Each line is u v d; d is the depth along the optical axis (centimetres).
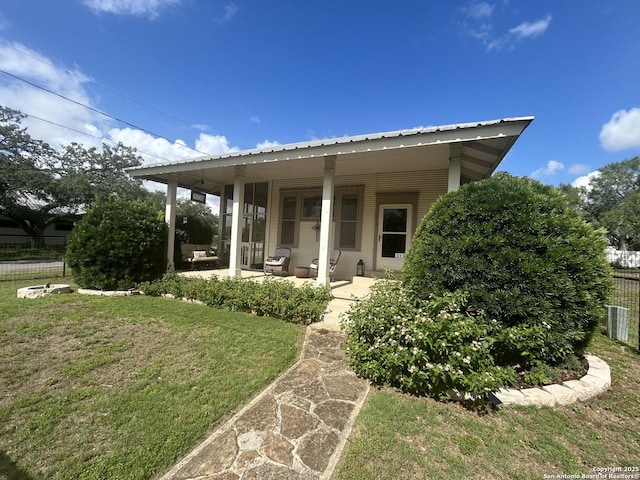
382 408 209
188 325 387
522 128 390
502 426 197
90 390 224
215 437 176
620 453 178
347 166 696
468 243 282
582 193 2898
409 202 743
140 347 313
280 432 181
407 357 226
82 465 150
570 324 256
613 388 260
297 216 881
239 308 467
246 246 955
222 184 1009
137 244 584
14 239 1877
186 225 1145
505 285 268
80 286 589
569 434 193
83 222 580
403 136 464
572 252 260
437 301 256
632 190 2694
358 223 799
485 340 241
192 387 234
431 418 201
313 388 236
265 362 284
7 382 234
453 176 456
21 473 144
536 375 246
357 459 160
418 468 156
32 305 454
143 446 166
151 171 755
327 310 452
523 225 270
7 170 1518
